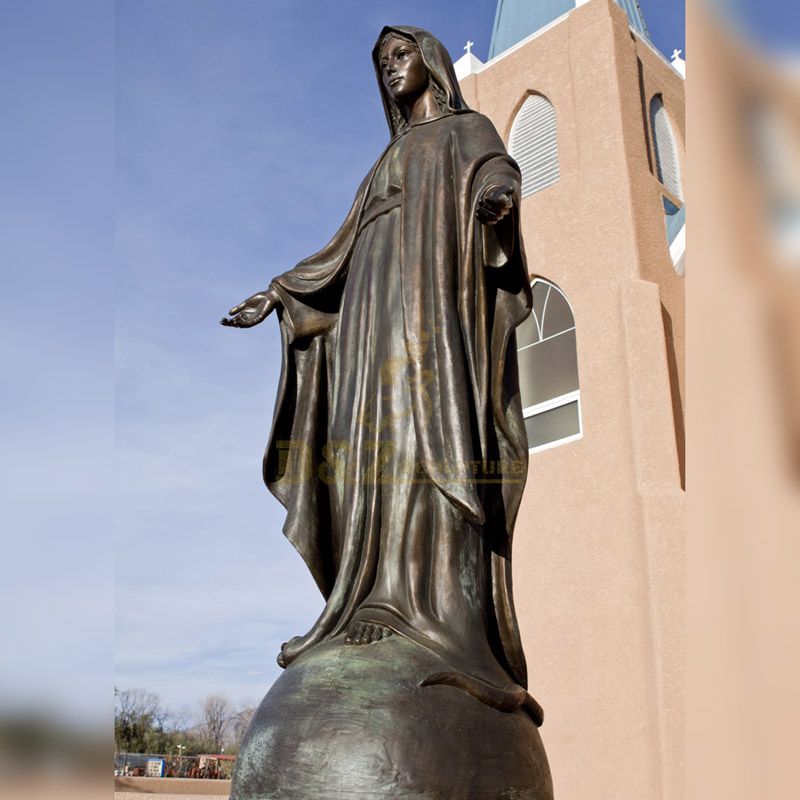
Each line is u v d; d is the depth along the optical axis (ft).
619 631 54.60
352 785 12.85
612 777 52.01
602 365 61.36
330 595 16.97
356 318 18.90
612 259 63.93
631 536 56.13
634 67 70.85
